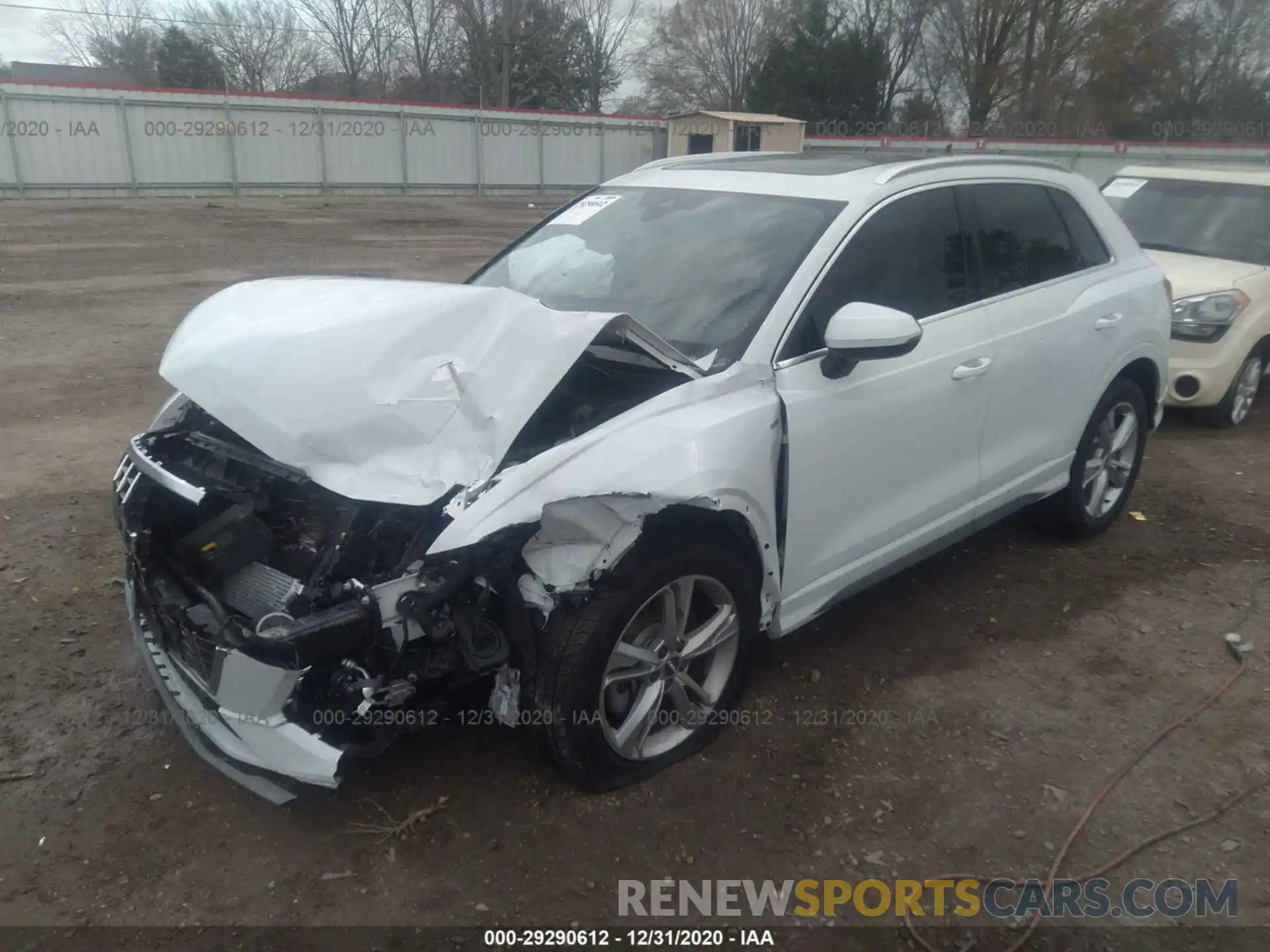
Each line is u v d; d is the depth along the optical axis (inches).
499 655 112.9
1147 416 212.4
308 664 104.3
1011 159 183.5
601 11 2023.9
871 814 126.0
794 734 141.1
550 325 120.2
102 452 248.7
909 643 167.6
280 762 107.2
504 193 1236.5
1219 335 285.0
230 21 1927.9
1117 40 1690.5
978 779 133.4
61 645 157.4
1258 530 219.6
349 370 114.7
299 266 582.6
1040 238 182.7
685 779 130.9
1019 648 166.9
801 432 133.6
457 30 1963.6
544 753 122.5
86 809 122.0
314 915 107.6
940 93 1915.6
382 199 1131.9
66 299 458.0
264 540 116.3
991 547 207.3
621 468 113.1
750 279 142.7
